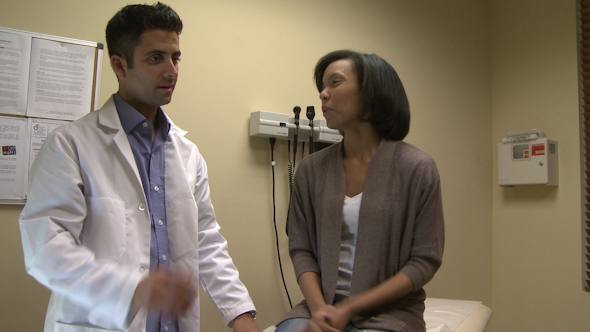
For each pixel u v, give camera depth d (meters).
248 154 2.16
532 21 3.06
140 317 1.10
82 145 1.14
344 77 1.23
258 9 2.25
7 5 1.66
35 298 1.66
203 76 2.05
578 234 2.70
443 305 2.07
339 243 1.18
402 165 1.17
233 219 2.09
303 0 2.42
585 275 2.66
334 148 1.34
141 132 1.25
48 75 1.71
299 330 1.07
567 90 2.83
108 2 1.85
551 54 2.94
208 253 1.35
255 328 1.23
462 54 3.15
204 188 1.42
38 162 1.10
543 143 2.80
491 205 3.19
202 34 2.06
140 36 1.13
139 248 1.15
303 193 1.32
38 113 1.69
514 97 3.14
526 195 2.99
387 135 1.26
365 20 2.67
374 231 1.13
